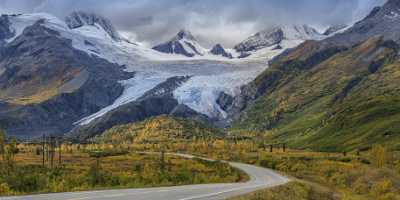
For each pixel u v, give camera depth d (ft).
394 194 212.84
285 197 141.08
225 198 114.93
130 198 107.14
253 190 152.46
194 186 174.70
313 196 176.14
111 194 117.19
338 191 229.45
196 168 409.90
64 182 181.47
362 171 271.69
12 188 159.22
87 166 447.01
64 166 428.56
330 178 298.56
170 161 513.04
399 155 463.83
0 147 297.53
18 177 168.66
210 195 124.88
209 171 368.68
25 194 114.42
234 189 156.97
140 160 564.71
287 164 429.79
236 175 304.91
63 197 104.99
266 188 158.71
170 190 142.41
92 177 206.18
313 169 383.24
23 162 525.75
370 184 236.22
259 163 485.15
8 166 286.66
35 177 172.86
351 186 251.39
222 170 360.07
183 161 515.50
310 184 231.09
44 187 168.25
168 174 257.55
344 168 355.97
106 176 212.43
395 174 253.03
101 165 475.31
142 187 156.87
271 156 618.85
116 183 204.33
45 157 627.87
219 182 231.71
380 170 255.91
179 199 109.09
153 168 397.60
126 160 568.41
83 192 123.34
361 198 199.72
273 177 296.71
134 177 227.20
